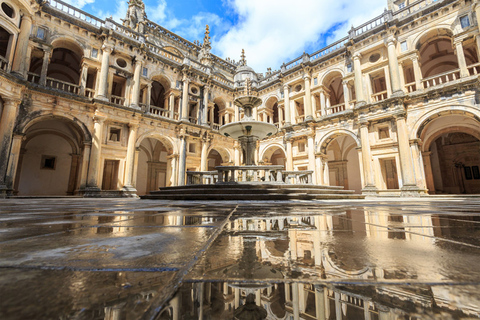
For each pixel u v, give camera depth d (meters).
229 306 0.59
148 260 1.03
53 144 21.36
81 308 0.52
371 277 0.85
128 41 20.11
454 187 22.89
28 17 15.25
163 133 22.20
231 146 28.77
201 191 9.00
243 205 5.18
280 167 10.75
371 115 18.83
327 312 0.54
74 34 17.86
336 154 27.67
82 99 17.12
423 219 2.65
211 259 1.06
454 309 0.55
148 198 11.39
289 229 1.93
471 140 22.48
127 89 20.12
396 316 0.51
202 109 26.05
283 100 26.75
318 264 1.01
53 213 3.30
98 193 16.83
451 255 1.14
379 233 1.77
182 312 0.53
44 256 1.06
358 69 20.19
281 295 0.68
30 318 0.43
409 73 21.97
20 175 19.50
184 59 25.08
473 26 15.41
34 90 15.23
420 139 16.84
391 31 18.55
